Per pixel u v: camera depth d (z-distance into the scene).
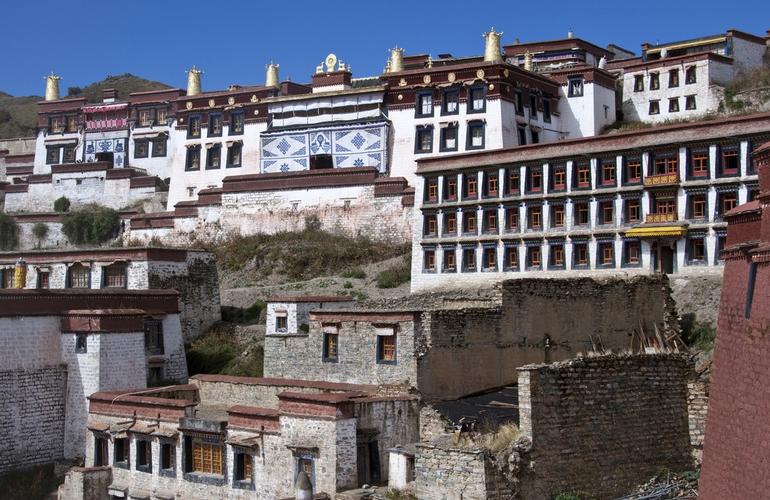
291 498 38.28
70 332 52.44
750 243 26.33
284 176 86.19
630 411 35.69
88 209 103.12
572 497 33.59
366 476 39.00
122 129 109.25
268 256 82.00
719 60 89.44
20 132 161.12
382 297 68.25
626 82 92.44
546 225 61.41
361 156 85.31
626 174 58.25
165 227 91.81
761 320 25.20
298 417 39.38
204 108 96.00
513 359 43.94
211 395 50.00
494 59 83.44
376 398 40.12
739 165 53.72
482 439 34.72
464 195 65.88
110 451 46.34
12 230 98.88
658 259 56.38
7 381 50.16
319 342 47.56
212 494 42.03
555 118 87.12
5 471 49.59
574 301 45.72
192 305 65.94
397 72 85.06
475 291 61.12
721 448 27.62
